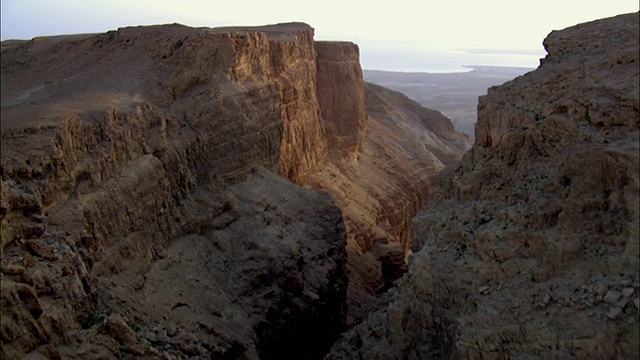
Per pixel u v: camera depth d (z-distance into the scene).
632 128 13.90
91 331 16.19
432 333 16.17
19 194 15.58
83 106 20.66
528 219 15.02
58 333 15.09
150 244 20.92
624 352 11.90
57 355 14.73
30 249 15.54
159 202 21.52
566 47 17.50
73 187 17.84
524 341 13.14
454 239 16.75
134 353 16.73
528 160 16.08
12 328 13.91
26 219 15.74
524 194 15.63
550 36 18.38
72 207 17.36
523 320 13.38
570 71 16.28
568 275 13.59
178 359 17.77
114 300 17.84
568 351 12.48
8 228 15.05
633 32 16.41
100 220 18.33
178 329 18.94
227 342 20.05
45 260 15.60
